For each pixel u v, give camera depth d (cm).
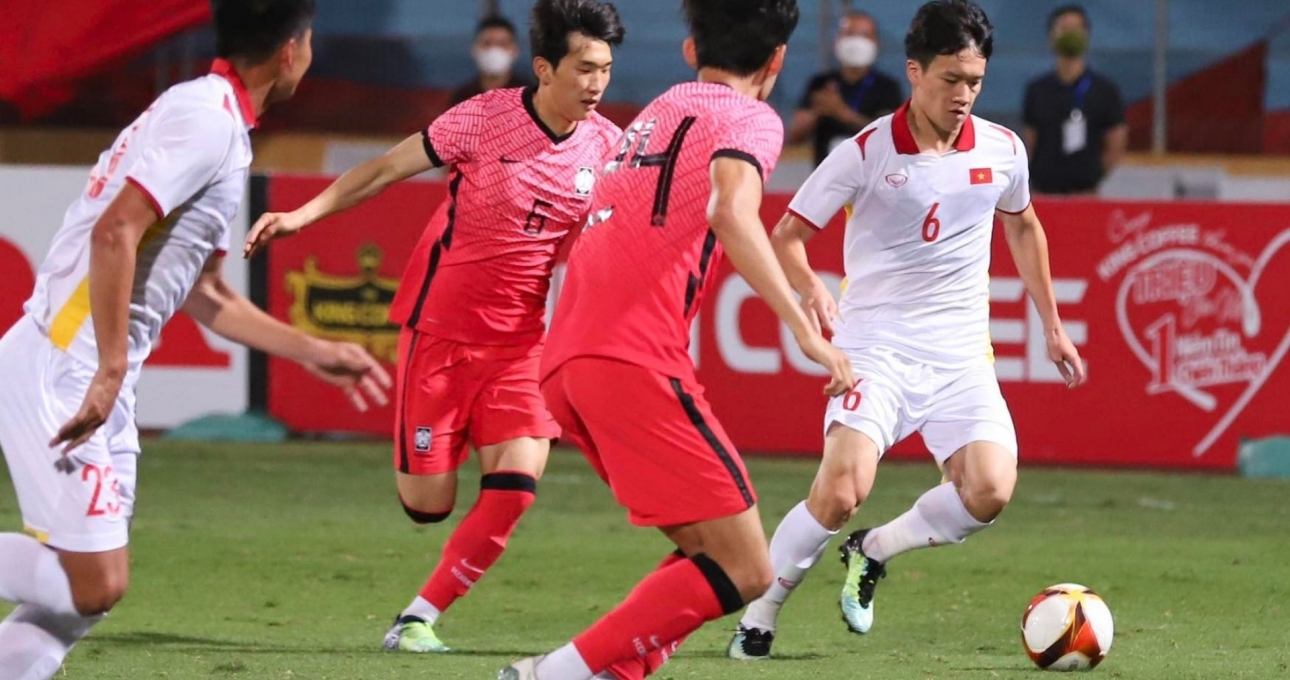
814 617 2270
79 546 1366
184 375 3941
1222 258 3759
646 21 5566
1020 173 2003
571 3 1978
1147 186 5022
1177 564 2733
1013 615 2289
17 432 1372
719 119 1411
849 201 1969
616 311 1420
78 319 1373
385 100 5381
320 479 3475
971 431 1956
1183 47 5491
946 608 2338
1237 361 3772
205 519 3014
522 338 2058
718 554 1419
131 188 1319
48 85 4753
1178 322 3775
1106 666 1869
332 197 1989
